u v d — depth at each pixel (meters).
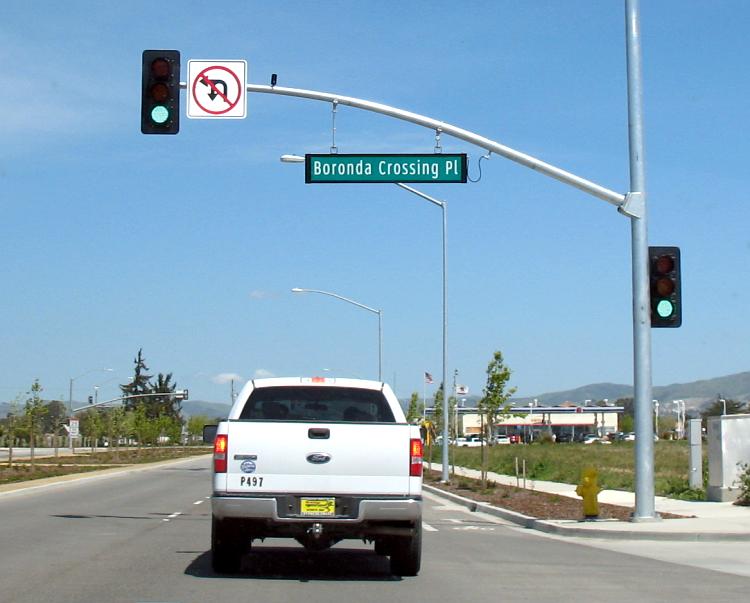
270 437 11.83
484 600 10.88
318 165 19.50
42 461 60.06
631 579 12.78
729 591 11.76
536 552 16.11
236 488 11.77
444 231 38.56
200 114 18.44
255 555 14.84
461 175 19.59
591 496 21.08
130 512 23.61
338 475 11.83
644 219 20.44
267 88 18.73
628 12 20.77
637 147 20.55
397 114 19.38
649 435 20.27
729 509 22.84
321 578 12.49
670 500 26.09
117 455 67.81
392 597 11.01
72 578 12.20
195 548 15.74
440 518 23.94
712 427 25.58
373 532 11.95
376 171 19.48
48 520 21.11
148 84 17.64
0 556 14.53
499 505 26.27
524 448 79.44
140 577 12.33
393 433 11.93
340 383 12.96
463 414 131.12
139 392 137.38
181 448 106.06
